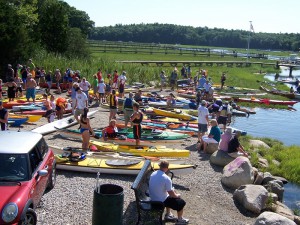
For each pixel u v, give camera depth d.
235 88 44.19
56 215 9.42
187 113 26.53
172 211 10.55
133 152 15.12
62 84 31.23
